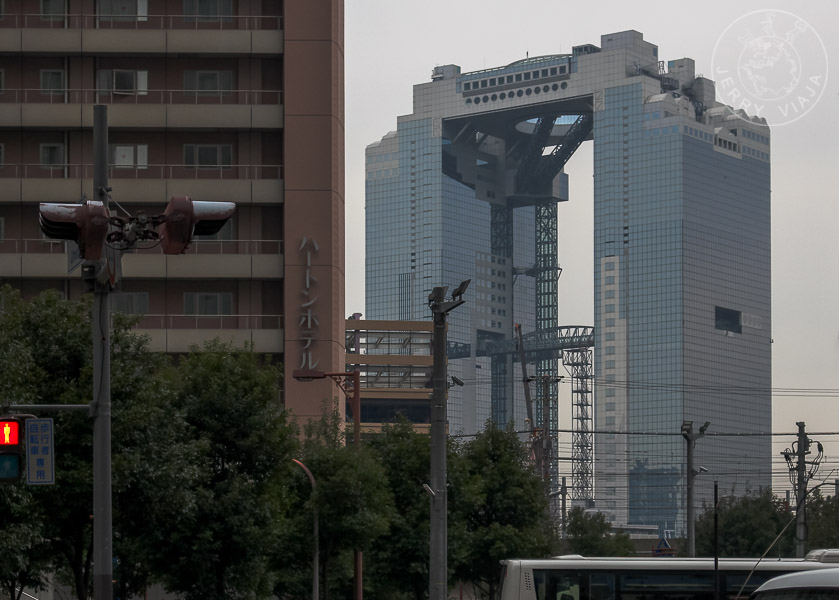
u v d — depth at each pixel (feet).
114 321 122.01
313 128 250.37
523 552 181.27
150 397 117.70
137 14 254.06
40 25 250.37
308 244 246.88
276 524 142.92
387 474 180.65
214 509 133.18
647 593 113.09
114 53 248.73
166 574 137.69
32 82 249.75
